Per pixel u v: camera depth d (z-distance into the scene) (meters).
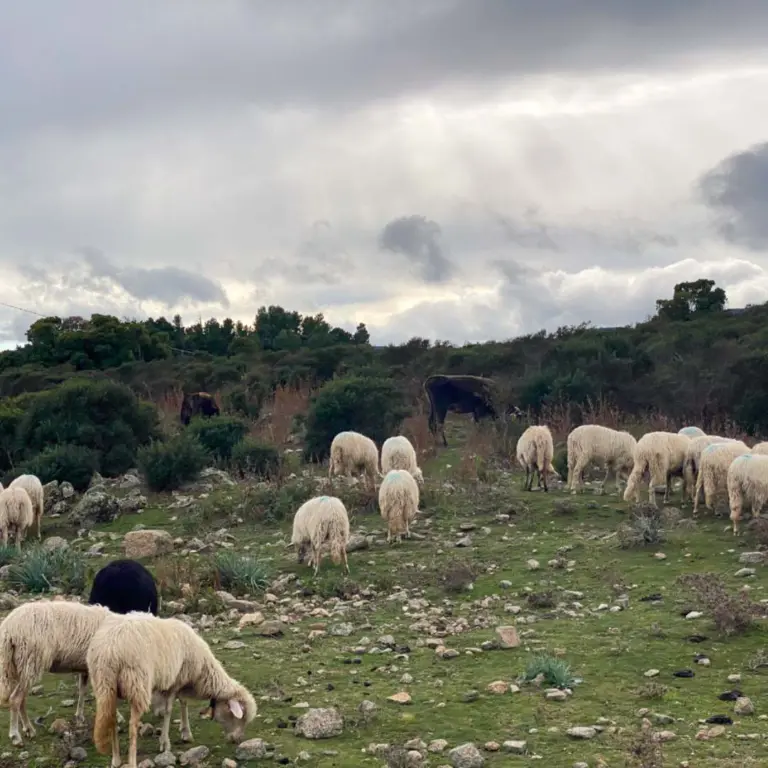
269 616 11.85
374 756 7.17
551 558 13.86
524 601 11.93
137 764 7.11
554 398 27.39
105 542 17.38
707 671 8.78
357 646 10.27
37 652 7.57
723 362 28.09
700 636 9.74
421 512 17.52
